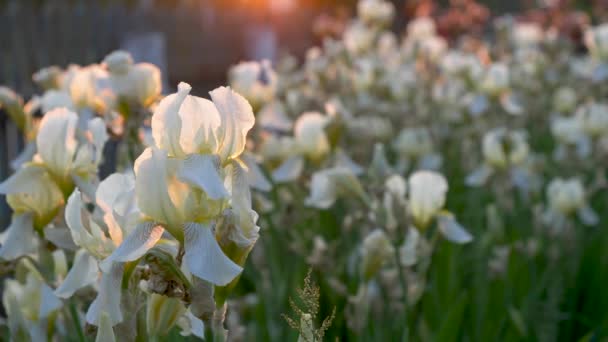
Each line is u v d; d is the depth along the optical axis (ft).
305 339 6.64
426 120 23.49
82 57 33.68
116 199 6.32
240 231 6.13
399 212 10.86
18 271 8.85
